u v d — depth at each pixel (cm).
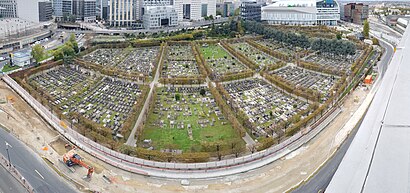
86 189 13688
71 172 14800
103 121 19400
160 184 14238
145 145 16912
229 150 16025
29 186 13700
